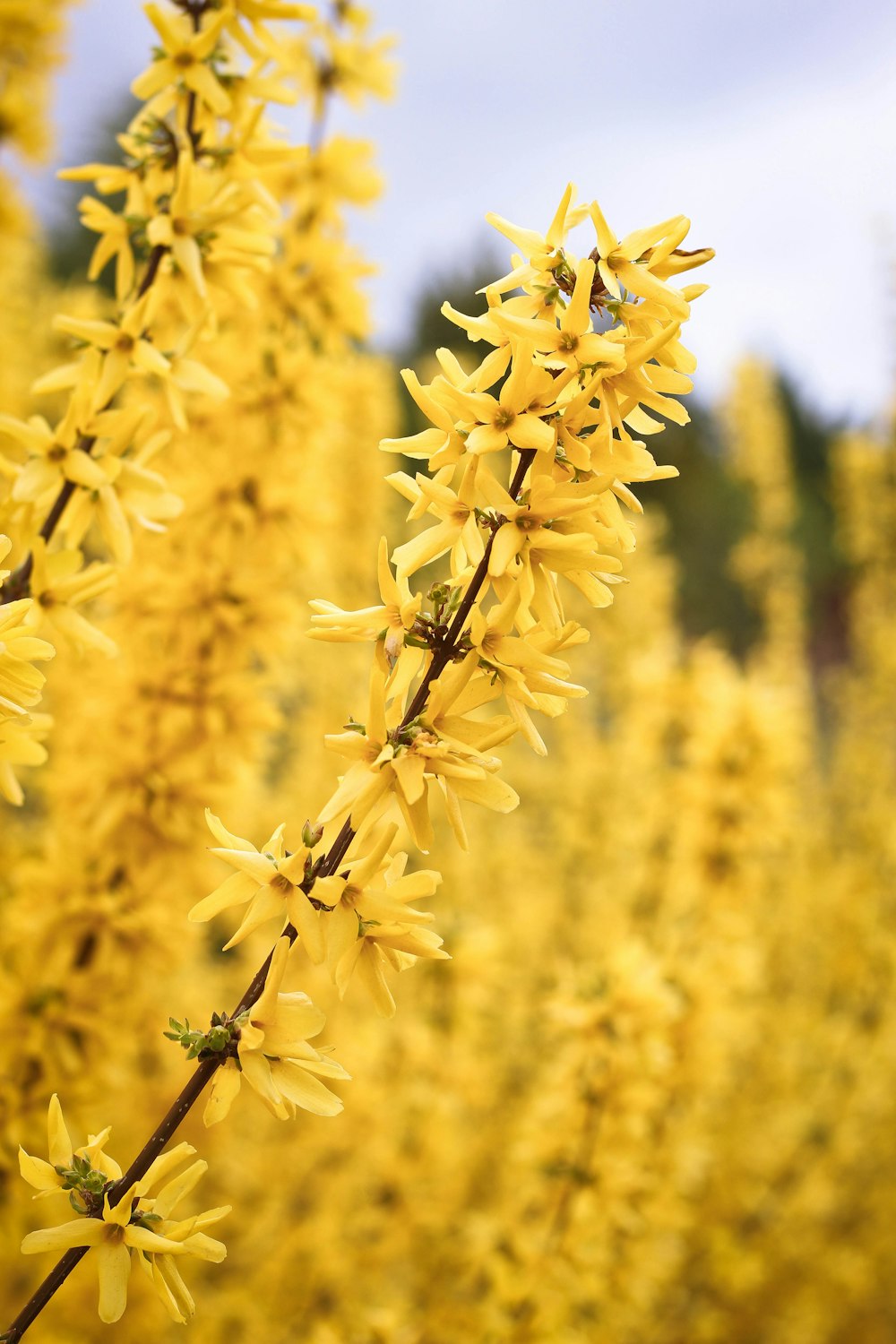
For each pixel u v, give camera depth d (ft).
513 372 3.58
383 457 18.70
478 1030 12.23
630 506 3.84
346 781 3.67
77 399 5.72
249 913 3.65
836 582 61.62
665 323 3.86
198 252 5.97
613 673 21.86
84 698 9.70
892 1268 16.03
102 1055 8.40
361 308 9.80
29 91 12.90
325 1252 11.28
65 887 8.36
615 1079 9.04
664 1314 13.99
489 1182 14.03
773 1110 16.94
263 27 6.12
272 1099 3.65
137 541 9.13
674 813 13.70
